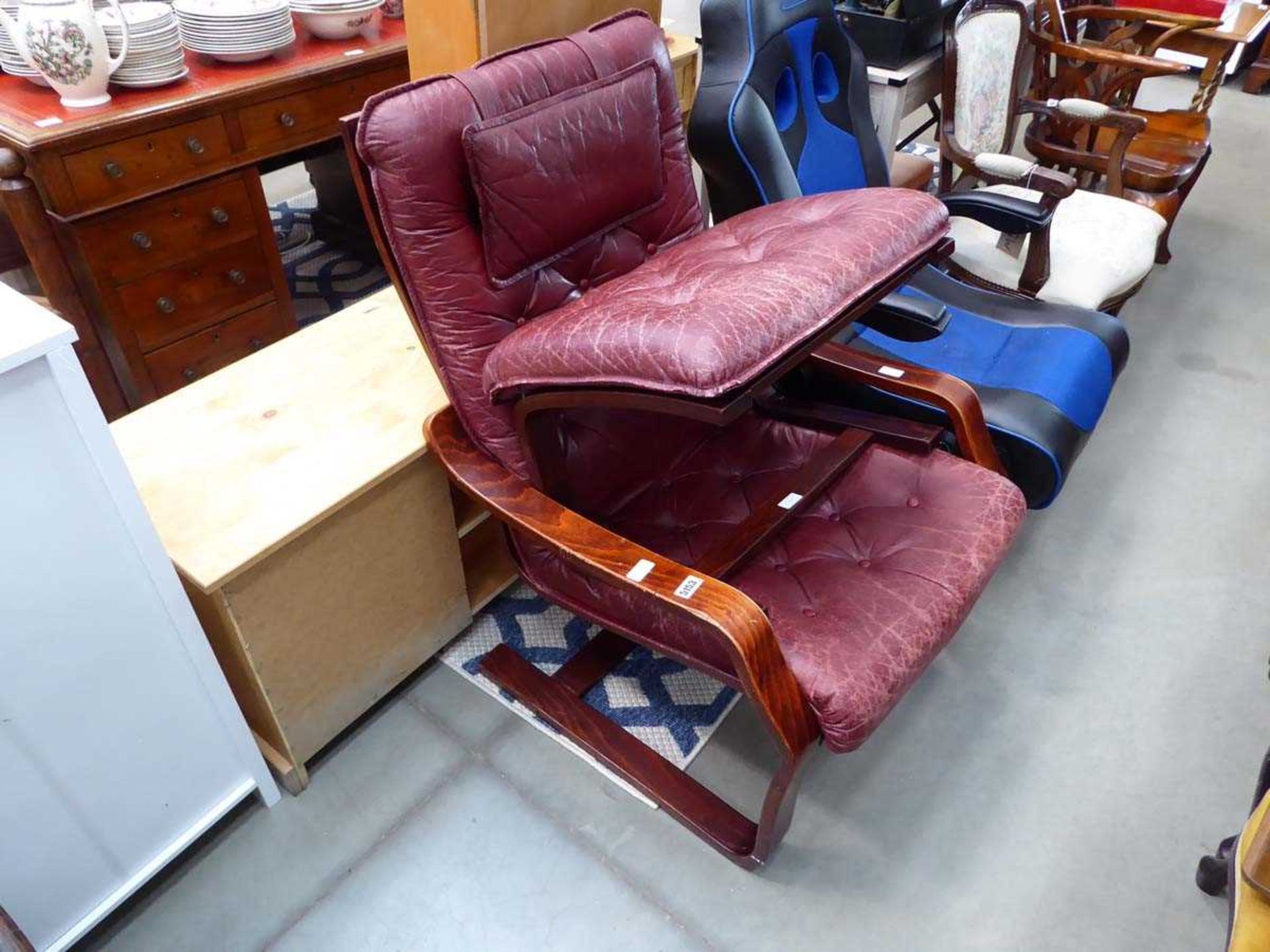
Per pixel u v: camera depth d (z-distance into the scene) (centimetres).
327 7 207
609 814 141
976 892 132
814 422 153
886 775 147
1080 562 187
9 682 95
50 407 86
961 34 219
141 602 103
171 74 184
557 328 108
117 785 113
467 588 162
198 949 124
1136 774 148
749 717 154
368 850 135
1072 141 256
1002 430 149
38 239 178
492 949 125
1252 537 194
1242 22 275
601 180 129
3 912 91
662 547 136
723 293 102
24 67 176
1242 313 272
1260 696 160
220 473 125
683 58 205
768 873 133
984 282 200
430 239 118
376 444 132
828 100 174
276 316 225
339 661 137
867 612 116
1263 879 78
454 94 116
